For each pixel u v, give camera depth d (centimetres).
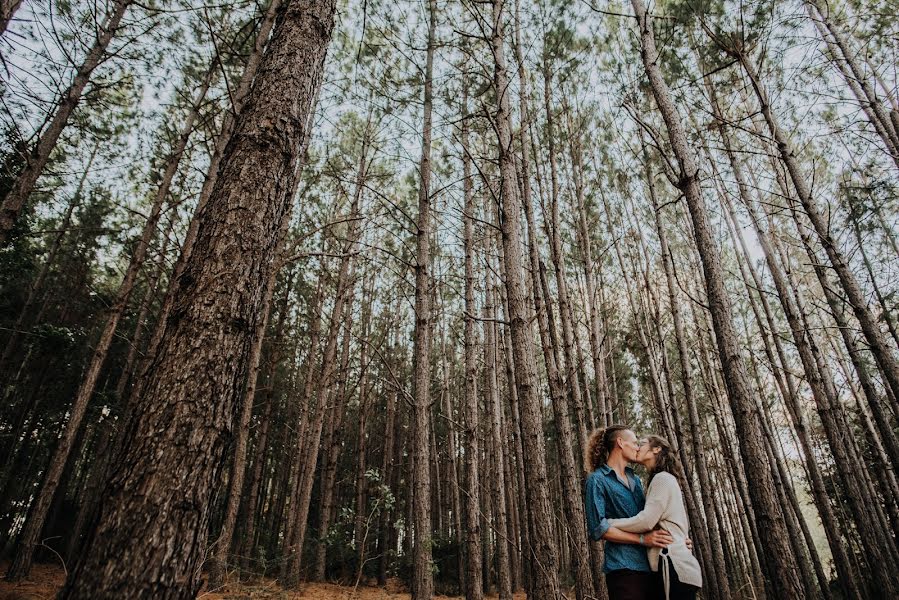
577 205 947
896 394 531
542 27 805
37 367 1229
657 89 460
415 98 862
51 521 1221
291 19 269
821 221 597
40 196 1114
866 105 743
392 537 1673
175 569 148
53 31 555
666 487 238
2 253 1024
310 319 1750
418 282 686
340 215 1334
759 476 324
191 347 176
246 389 898
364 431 1608
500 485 990
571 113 948
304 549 1330
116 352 1412
